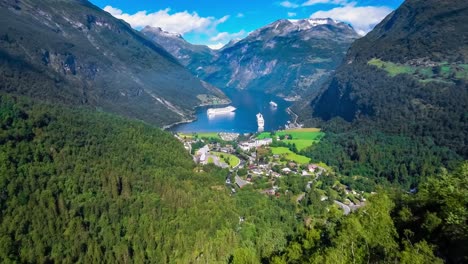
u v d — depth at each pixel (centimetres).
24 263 12112
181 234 14038
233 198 17412
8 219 13112
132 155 19912
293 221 15700
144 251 13862
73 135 19625
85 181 16125
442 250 6303
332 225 8850
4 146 15850
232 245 12900
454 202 6400
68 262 12662
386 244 6519
